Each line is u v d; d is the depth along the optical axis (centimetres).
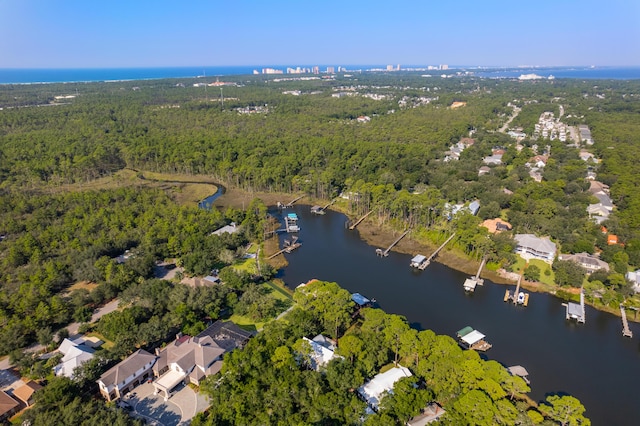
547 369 9200
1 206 16562
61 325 10312
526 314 11362
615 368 9281
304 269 13838
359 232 17112
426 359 8144
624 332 10444
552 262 13812
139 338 9025
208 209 18838
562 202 18125
